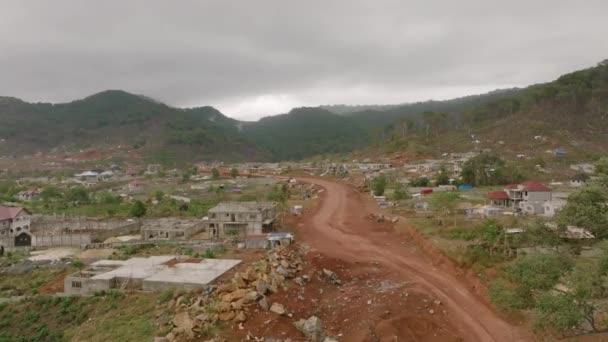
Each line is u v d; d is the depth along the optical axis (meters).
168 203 118.12
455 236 65.06
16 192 155.50
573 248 41.09
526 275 34.94
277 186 141.12
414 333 38.84
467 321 40.84
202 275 52.19
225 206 82.44
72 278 53.72
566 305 30.16
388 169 176.00
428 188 121.06
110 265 60.34
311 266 56.78
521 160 156.00
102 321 46.00
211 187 151.75
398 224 81.19
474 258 53.09
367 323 40.69
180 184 176.25
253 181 177.50
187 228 79.19
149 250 70.62
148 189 163.00
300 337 38.16
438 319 41.38
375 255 63.44
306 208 106.50
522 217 75.31
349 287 51.09
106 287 52.62
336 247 68.62
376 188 120.12
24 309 52.44
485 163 137.88
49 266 66.94
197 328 38.25
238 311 40.31
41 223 94.44
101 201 130.00
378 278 53.44
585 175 116.06
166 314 43.69
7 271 65.62
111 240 79.56
